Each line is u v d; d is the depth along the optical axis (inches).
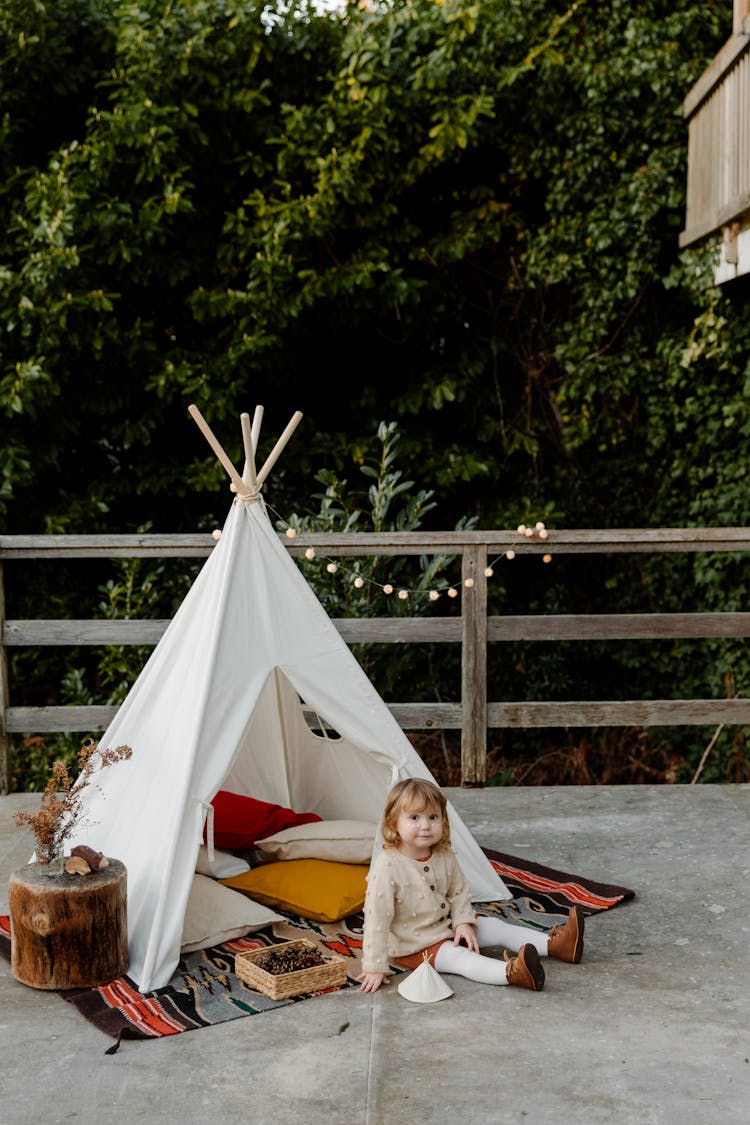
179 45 274.4
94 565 300.2
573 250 296.4
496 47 289.6
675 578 311.1
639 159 289.3
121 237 272.5
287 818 160.9
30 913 123.2
